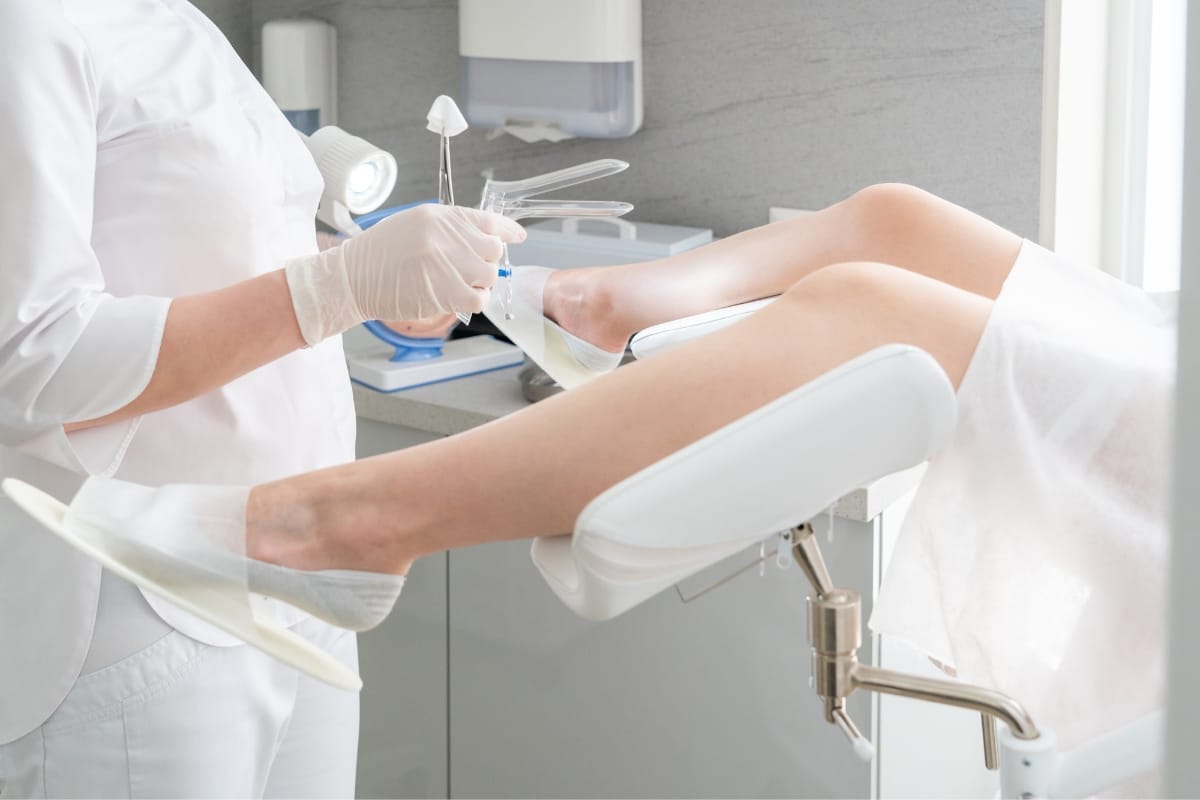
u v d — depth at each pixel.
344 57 2.32
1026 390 0.93
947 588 0.98
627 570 0.85
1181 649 0.49
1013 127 1.82
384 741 1.93
